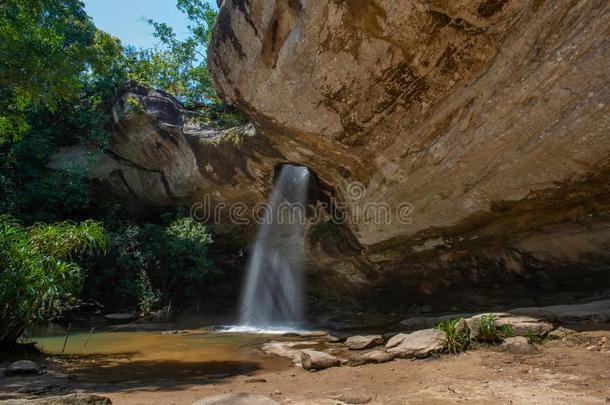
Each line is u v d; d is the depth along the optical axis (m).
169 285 14.56
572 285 8.06
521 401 3.46
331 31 6.68
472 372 4.53
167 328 11.50
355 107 7.67
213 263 14.55
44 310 6.82
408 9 5.88
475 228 8.23
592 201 6.64
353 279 12.13
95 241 7.90
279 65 7.79
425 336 5.84
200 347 7.91
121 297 13.86
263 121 9.42
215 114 14.08
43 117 15.30
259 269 14.84
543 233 7.70
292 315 13.85
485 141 6.64
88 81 15.05
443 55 6.33
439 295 10.36
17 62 9.33
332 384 4.65
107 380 5.20
